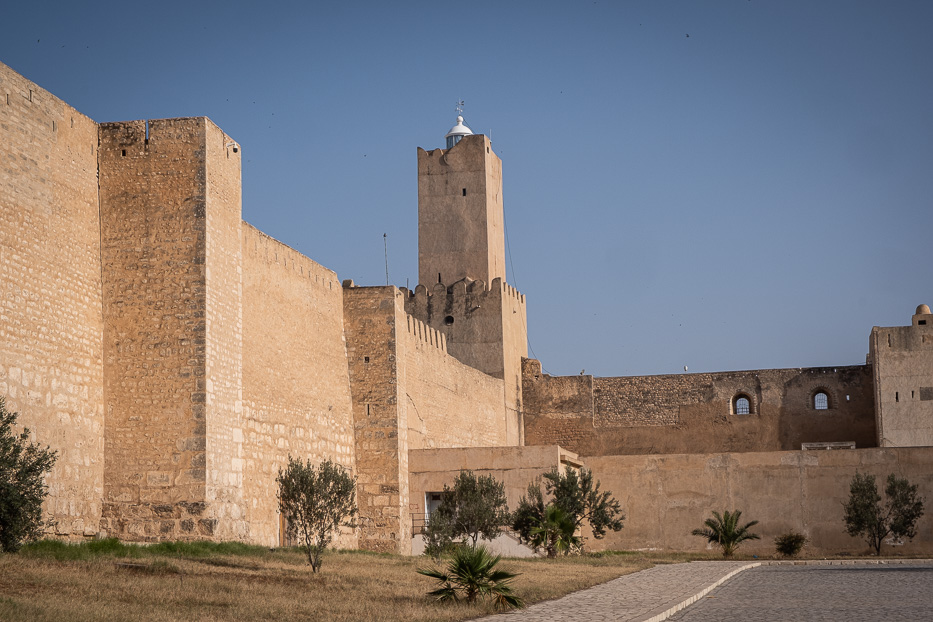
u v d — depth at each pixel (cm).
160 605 1633
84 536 2372
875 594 2198
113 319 2538
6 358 2141
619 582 2477
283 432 3136
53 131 2383
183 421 2492
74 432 2367
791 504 4156
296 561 2477
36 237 2280
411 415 3909
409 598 1955
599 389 5844
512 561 3091
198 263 2547
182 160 2588
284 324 3225
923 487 4084
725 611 1888
